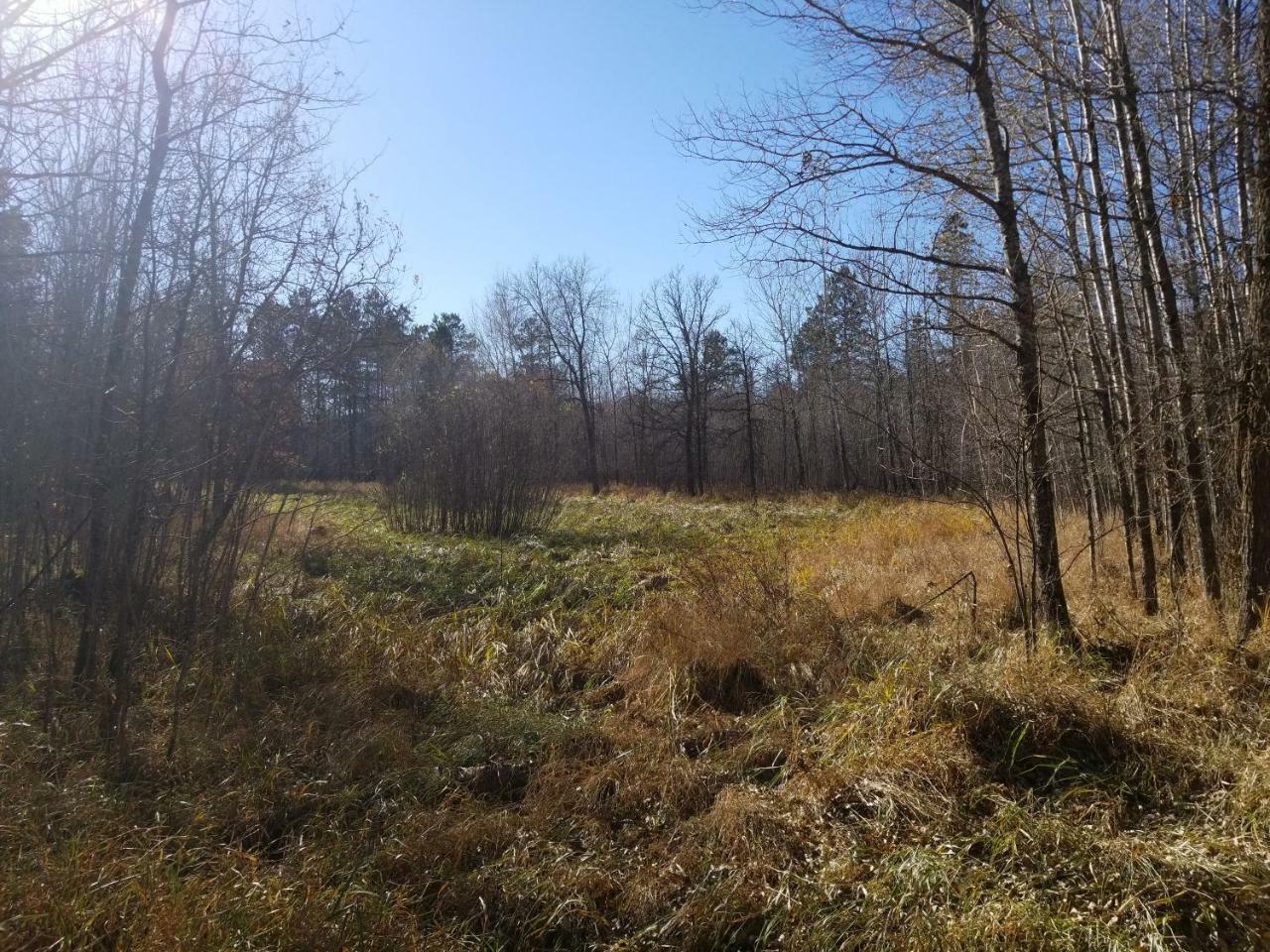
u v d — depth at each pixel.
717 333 43.19
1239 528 6.48
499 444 16.70
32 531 5.85
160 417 5.37
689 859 3.89
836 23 6.07
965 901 3.39
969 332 6.49
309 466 9.14
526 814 4.41
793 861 3.84
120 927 3.24
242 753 4.92
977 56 6.14
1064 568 8.86
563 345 39.81
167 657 6.07
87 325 5.68
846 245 6.03
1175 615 6.55
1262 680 5.13
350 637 7.21
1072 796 4.13
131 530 5.27
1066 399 8.54
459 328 48.25
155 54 5.52
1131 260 8.45
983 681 4.97
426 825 4.16
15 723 4.91
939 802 4.14
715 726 5.47
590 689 6.44
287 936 3.23
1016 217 6.21
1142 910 3.29
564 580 10.24
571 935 3.51
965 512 14.45
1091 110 7.66
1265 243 5.85
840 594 8.16
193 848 3.98
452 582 10.30
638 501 28.86
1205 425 6.68
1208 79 6.30
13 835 3.86
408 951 3.25
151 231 5.71
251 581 8.76
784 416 40.59
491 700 6.02
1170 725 4.79
